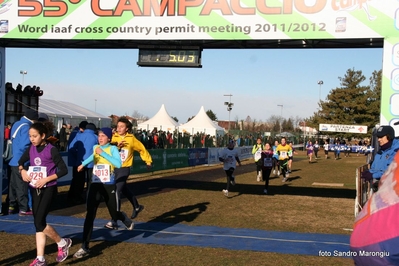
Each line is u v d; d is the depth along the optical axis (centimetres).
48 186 604
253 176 2225
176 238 797
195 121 4069
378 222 341
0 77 1009
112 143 734
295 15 926
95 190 686
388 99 890
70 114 2600
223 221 969
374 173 754
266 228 905
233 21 948
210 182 1855
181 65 988
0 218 948
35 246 717
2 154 993
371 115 6400
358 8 902
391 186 356
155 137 2434
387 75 890
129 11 977
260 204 1238
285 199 1356
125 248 722
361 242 346
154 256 678
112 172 692
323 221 998
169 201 1255
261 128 9144
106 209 1080
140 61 1005
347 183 1934
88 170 1116
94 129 1158
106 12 982
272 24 934
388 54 889
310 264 653
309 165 3375
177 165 2466
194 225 916
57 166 611
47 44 1068
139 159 1986
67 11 990
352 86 6494
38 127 609
